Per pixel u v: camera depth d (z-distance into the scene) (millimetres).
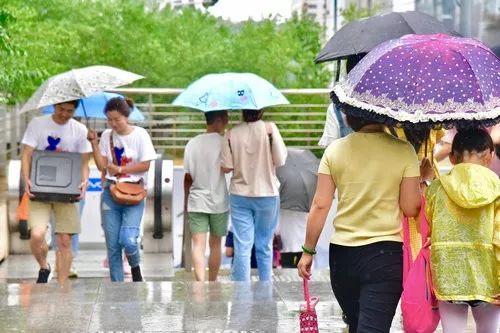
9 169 25344
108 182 20281
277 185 20531
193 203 20766
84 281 20016
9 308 16922
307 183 24828
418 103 11250
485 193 11703
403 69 11398
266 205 20234
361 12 44062
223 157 20266
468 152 12023
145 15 42344
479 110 11250
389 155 11469
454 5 31172
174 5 46375
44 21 36000
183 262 26562
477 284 11867
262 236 20656
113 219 20375
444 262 11922
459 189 11750
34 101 20312
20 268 24703
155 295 17984
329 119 17406
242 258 20250
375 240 11398
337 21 47344
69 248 20422
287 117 33531
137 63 40156
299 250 25078
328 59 16188
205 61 40719
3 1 27328
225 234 21109
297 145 33031
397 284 11438
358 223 11492
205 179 20719
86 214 27812
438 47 11523
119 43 40031
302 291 18344
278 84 41250
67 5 38906
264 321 16000
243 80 20812
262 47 41438
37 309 16859
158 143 31062
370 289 11406
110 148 20172
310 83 41594
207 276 24062
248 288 18609
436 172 13109
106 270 25047
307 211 24938
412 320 11750
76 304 17250
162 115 32094
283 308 16938
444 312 12273
